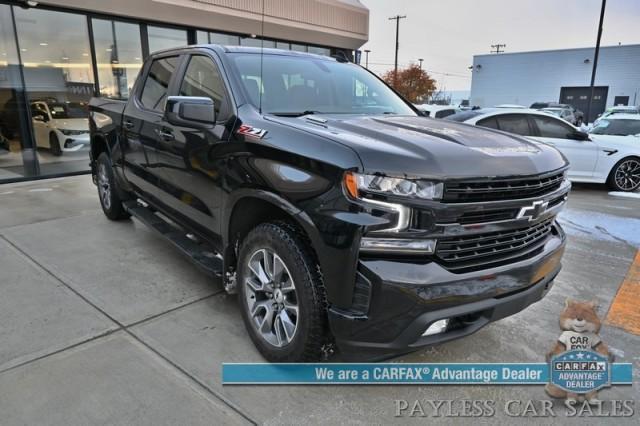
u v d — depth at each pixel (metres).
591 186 8.75
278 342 2.48
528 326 3.10
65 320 2.97
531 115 8.15
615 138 8.28
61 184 7.46
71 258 4.03
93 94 8.48
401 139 2.22
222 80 3.00
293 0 11.20
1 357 2.55
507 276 2.19
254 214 2.71
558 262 2.62
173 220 3.65
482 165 2.08
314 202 2.12
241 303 2.74
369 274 1.98
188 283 3.57
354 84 3.55
